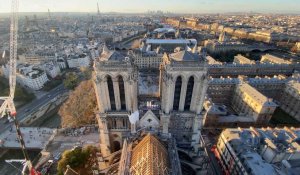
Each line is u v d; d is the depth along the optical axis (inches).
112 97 3676.2
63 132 6358.3
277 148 4367.6
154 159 2856.8
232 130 5265.8
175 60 3218.5
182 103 3629.4
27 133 6535.4
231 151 4736.7
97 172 4042.8
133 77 3430.1
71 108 6988.2
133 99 3609.7
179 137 4092.0
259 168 4045.3
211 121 6594.5
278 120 7204.7
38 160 5521.7
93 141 5959.6
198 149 4163.4
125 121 3897.6
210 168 5241.1
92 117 6865.2
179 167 3164.4
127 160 3253.0
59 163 4414.4
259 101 6550.2
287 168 4084.6
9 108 3213.6
